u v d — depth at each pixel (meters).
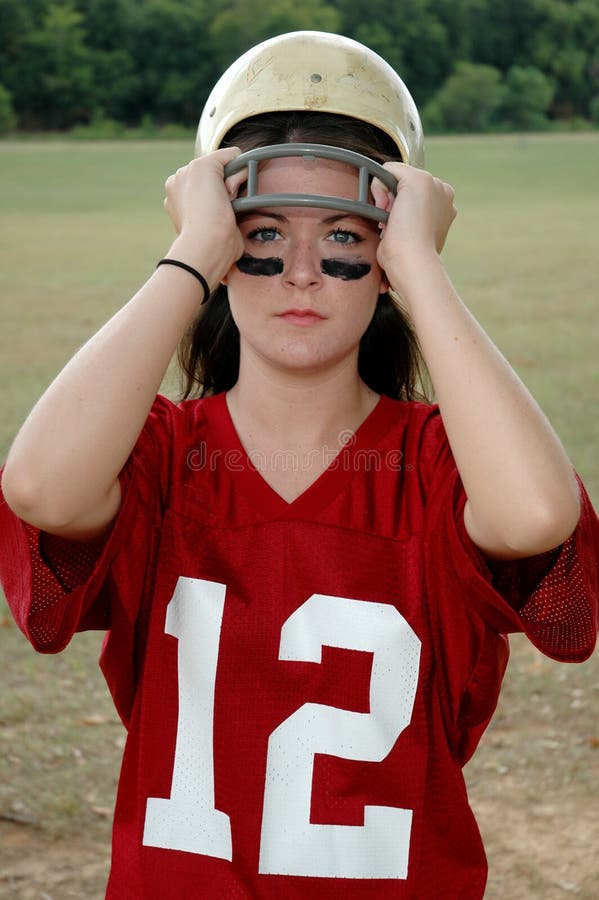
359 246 2.63
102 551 2.64
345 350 2.65
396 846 2.55
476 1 133.00
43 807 5.86
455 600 2.61
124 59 118.75
